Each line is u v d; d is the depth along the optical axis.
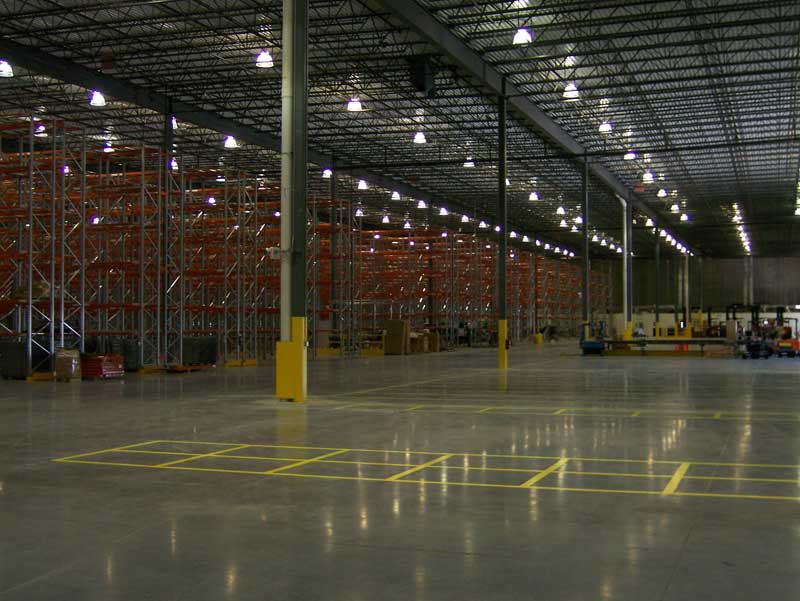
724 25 30.22
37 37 32.88
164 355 33.84
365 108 43.00
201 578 6.35
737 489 9.69
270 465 11.52
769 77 37.25
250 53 35.59
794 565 6.61
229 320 44.81
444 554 6.98
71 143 47.38
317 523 8.10
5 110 42.94
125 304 32.38
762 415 17.89
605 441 13.85
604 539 7.43
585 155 43.44
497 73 36.75
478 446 13.31
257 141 47.59
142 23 31.73
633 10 30.69
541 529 7.81
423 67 34.00
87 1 29.64
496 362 43.22
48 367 29.16
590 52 33.12
